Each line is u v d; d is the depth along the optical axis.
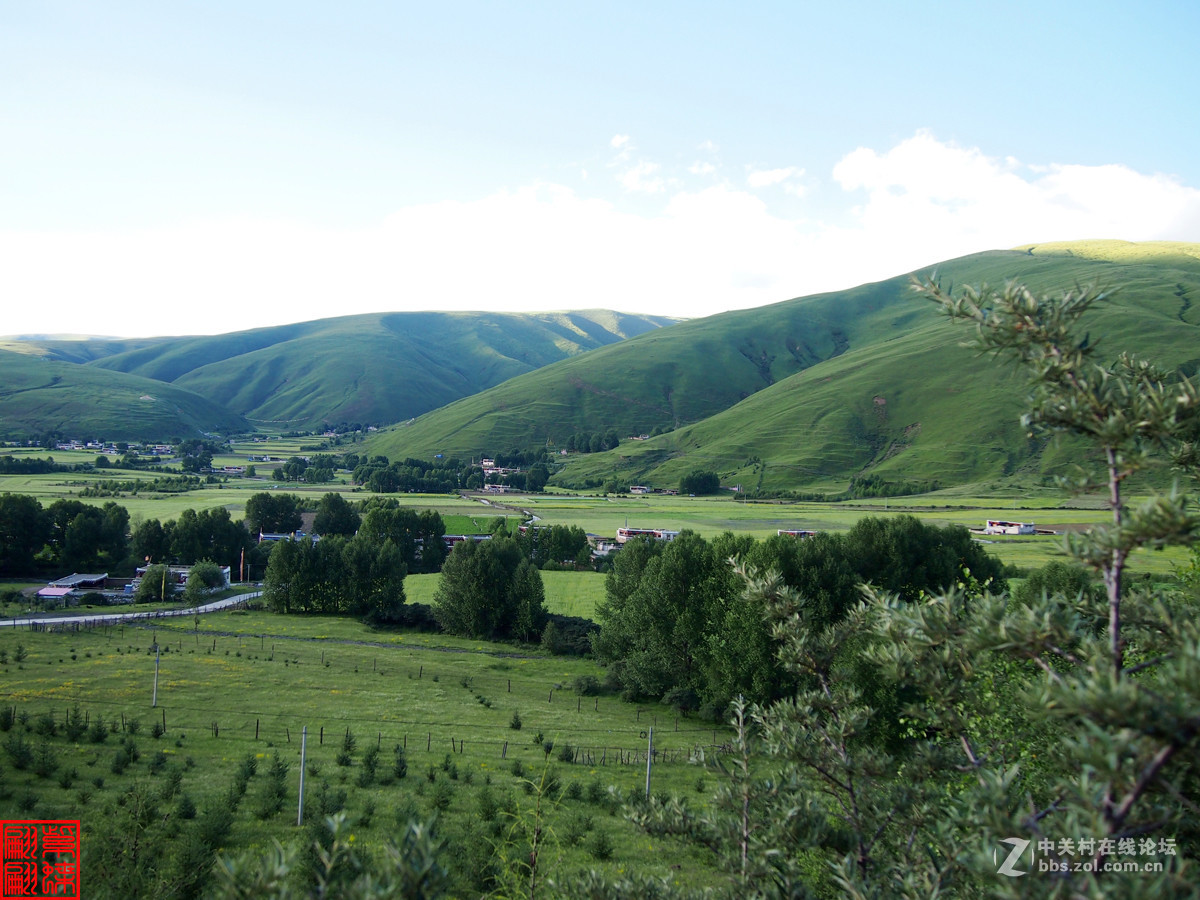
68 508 123.31
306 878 20.69
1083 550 7.69
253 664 63.19
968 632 8.34
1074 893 6.29
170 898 20.27
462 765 39.72
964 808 9.03
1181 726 5.99
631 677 62.75
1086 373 8.07
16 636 69.44
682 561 63.34
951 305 8.59
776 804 10.66
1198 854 8.61
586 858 26.41
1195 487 7.29
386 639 83.06
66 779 31.11
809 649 11.57
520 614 84.75
